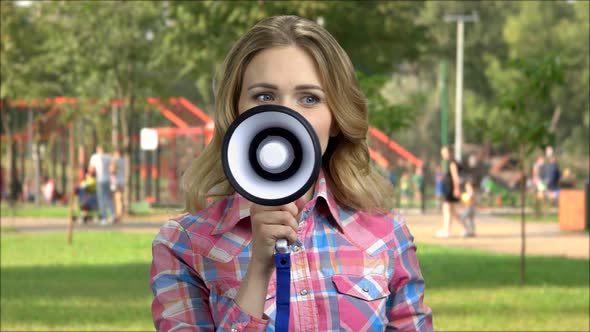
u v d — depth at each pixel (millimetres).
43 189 47031
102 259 17047
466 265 15953
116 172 31156
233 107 2766
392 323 2838
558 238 23359
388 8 38812
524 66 14734
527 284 13570
